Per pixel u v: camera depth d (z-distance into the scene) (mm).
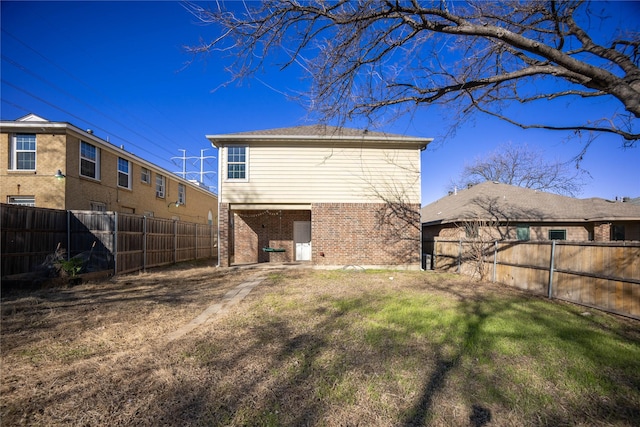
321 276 10594
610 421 2609
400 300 6777
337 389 3061
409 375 3342
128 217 11273
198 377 3297
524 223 15578
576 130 5945
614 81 4078
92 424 2541
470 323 5066
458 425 2547
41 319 5402
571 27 4832
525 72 4723
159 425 2527
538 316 5590
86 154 14617
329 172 12797
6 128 12844
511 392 3016
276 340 4367
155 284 9016
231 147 12820
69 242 10289
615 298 5922
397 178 12898
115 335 4594
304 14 4461
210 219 30219
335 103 5457
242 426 2518
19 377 3297
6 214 8289
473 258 10734
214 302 6699
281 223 15625
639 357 3814
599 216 14719
